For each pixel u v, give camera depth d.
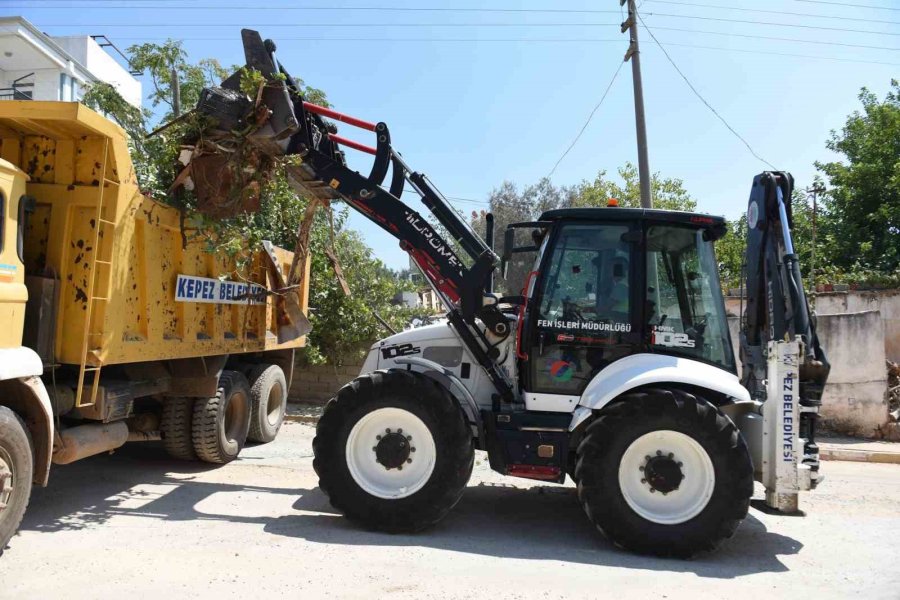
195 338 6.28
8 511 4.23
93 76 22.56
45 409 4.51
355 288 11.86
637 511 4.92
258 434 8.59
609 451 4.96
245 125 5.73
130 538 4.78
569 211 5.52
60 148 4.95
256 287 7.29
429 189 5.94
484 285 5.83
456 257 5.82
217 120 5.72
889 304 11.66
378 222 5.97
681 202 19.53
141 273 5.38
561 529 5.57
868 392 10.04
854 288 12.02
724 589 4.23
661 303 5.43
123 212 5.06
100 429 5.41
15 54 20.22
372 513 5.16
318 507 5.84
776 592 4.20
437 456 5.13
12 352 4.31
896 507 6.43
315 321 11.54
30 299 4.70
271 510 5.70
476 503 6.29
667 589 4.19
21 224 4.54
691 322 5.41
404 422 5.27
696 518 4.85
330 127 6.51
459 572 4.33
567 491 6.82
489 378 5.79
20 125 4.73
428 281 6.04
